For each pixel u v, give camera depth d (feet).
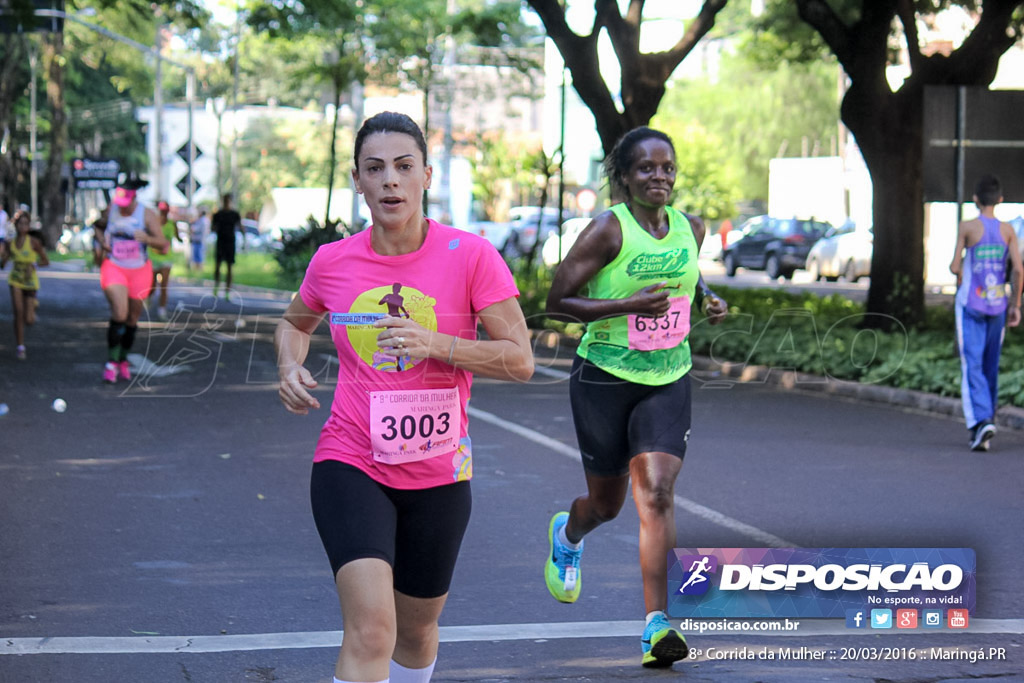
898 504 28.09
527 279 80.94
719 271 162.09
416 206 12.96
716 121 238.07
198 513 26.71
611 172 18.54
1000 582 21.52
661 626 16.98
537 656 17.70
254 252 189.78
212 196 308.60
